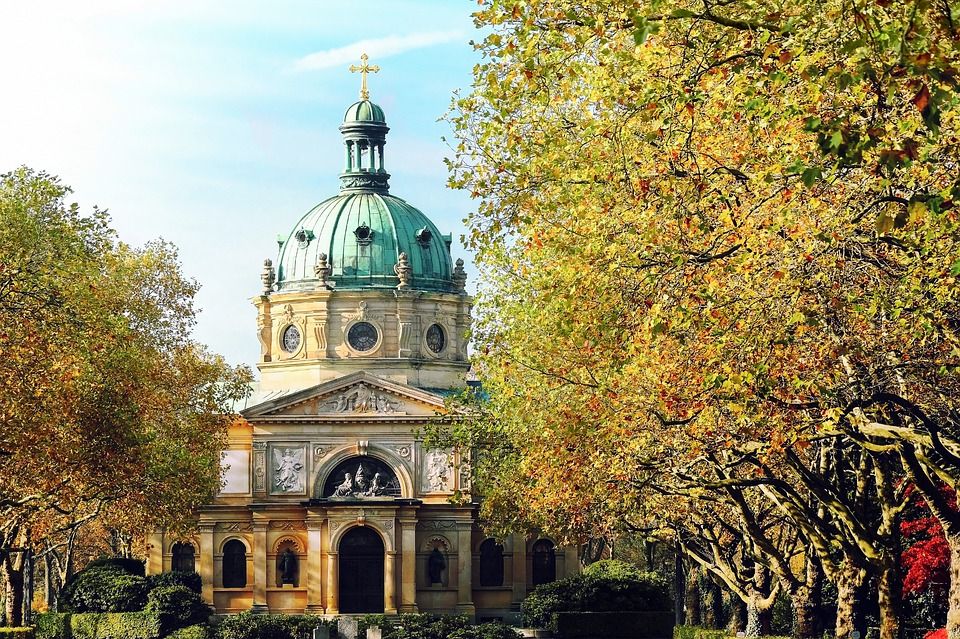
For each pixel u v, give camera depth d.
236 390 101.31
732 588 71.31
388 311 137.25
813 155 33.09
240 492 128.12
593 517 76.31
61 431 63.12
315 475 127.38
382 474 128.38
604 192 38.62
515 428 69.06
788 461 48.69
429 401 127.62
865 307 35.25
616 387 47.66
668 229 37.78
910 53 27.02
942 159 32.22
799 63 29.61
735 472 55.94
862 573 51.41
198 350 98.94
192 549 129.75
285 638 106.62
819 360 37.25
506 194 41.03
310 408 128.00
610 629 100.69
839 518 53.12
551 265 45.41
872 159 31.61
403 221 141.75
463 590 126.31
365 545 126.81
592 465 56.81
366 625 114.25
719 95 34.22
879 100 27.88
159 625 104.12
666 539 81.06
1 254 57.47
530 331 57.59
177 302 94.81
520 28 34.88
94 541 140.12
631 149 37.72
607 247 38.69
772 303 35.22
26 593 127.50
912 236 33.97
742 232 34.56
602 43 33.75
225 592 127.00
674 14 30.80
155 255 94.25
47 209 61.47
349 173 145.62
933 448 37.91
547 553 129.25
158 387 89.38
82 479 67.19
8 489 64.94
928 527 63.19
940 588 66.62
